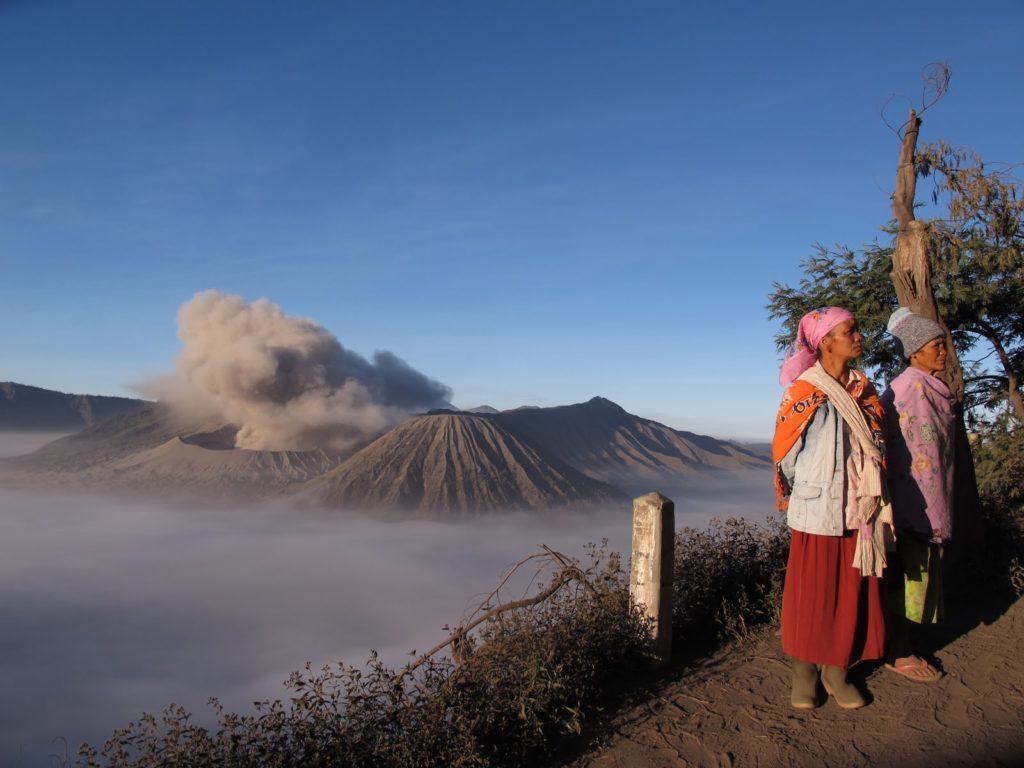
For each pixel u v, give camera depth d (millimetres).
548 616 3963
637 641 3998
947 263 8602
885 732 2975
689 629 4613
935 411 3467
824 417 3117
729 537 5266
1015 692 3162
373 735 3088
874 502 3039
